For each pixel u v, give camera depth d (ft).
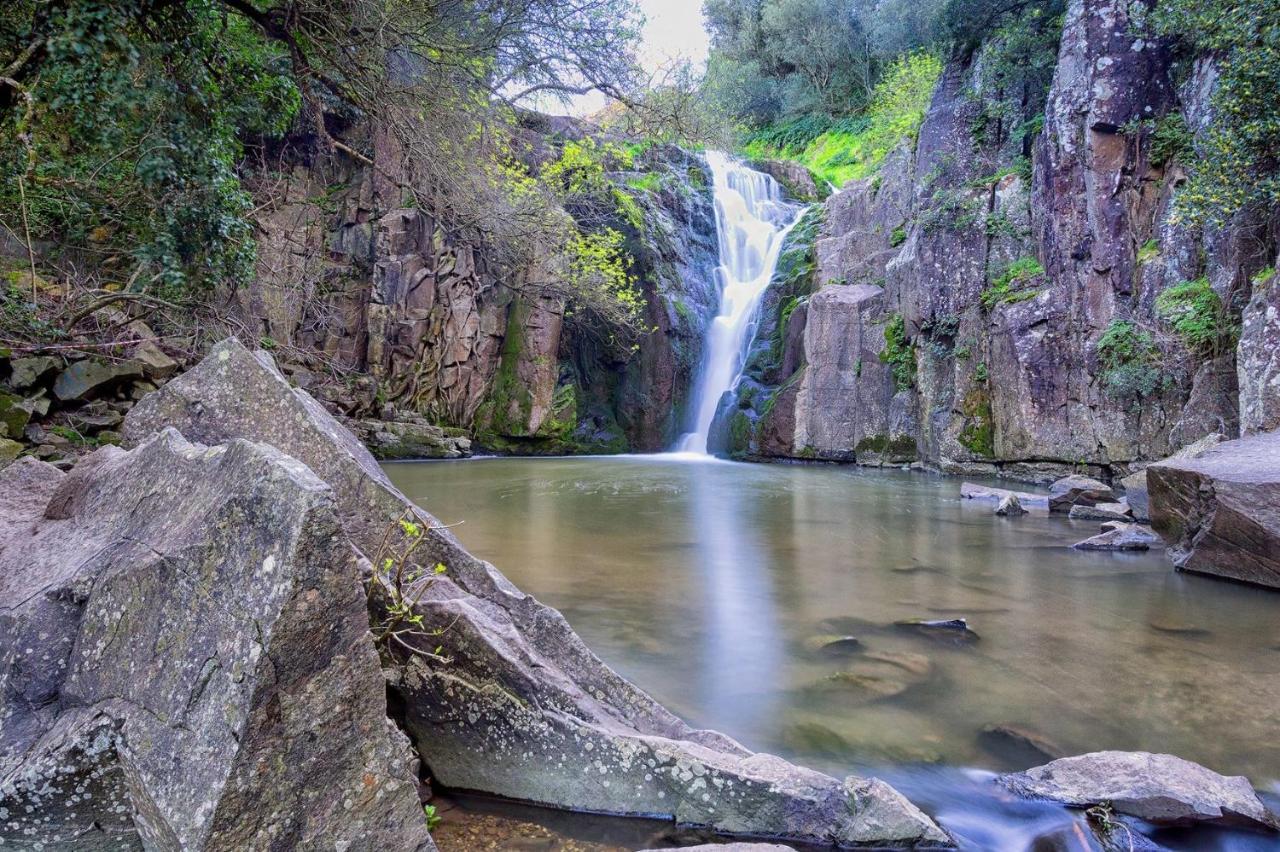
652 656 14.33
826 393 61.72
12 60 16.70
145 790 5.28
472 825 8.27
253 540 5.47
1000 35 57.26
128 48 16.55
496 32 33.99
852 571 22.38
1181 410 40.42
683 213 81.30
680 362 75.25
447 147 42.45
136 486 7.32
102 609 6.16
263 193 52.70
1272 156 33.96
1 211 30.78
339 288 63.21
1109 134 45.11
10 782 5.34
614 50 38.73
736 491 42.68
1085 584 21.08
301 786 5.32
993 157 57.31
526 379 71.82
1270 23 33.40
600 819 8.45
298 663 5.26
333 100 51.85
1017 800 9.10
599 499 38.63
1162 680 13.41
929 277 54.75
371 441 59.77
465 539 26.27
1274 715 11.89
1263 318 30.91
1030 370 47.06
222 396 10.48
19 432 31.32
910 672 13.65
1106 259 44.78
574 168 63.26
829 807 8.25
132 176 27.25
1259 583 20.89
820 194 96.73
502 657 8.96
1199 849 8.24
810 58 118.73
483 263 70.49
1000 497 38.52
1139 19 44.11
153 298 31.45
